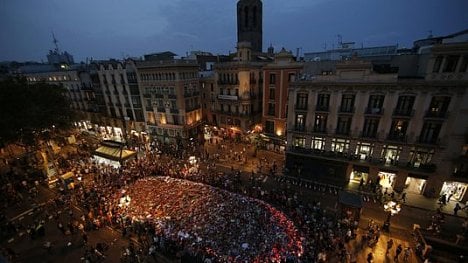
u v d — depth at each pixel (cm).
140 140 5353
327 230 2202
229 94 4631
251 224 2312
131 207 2681
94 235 2380
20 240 2339
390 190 2966
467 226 2217
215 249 2022
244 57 4419
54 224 2566
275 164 3659
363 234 2255
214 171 3666
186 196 2852
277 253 1952
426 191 2798
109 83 5366
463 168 2567
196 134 5022
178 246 2103
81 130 6397
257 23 6538
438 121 2548
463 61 2323
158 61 4534
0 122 3089
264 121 4381
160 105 4825
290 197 2764
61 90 4234
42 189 3322
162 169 3581
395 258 1939
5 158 4294
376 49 4050
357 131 3009
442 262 1945
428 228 2216
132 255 2033
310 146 3406
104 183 3234
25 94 3466
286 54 3822
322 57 4509
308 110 3266
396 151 2862
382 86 2725
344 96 2994
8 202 2936
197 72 4931
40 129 3653
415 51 3650
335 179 3262
